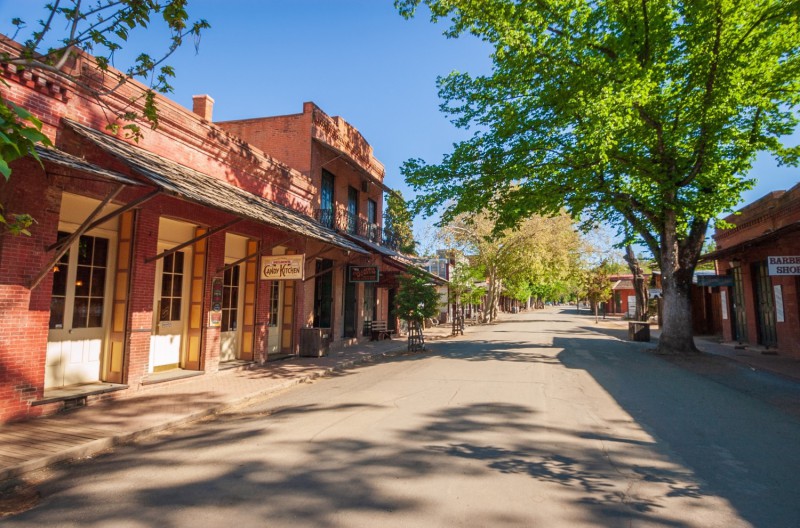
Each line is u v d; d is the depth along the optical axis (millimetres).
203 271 10383
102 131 7980
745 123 13914
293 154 15781
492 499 3879
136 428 6102
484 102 14672
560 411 6988
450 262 38531
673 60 13680
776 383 9367
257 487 4180
